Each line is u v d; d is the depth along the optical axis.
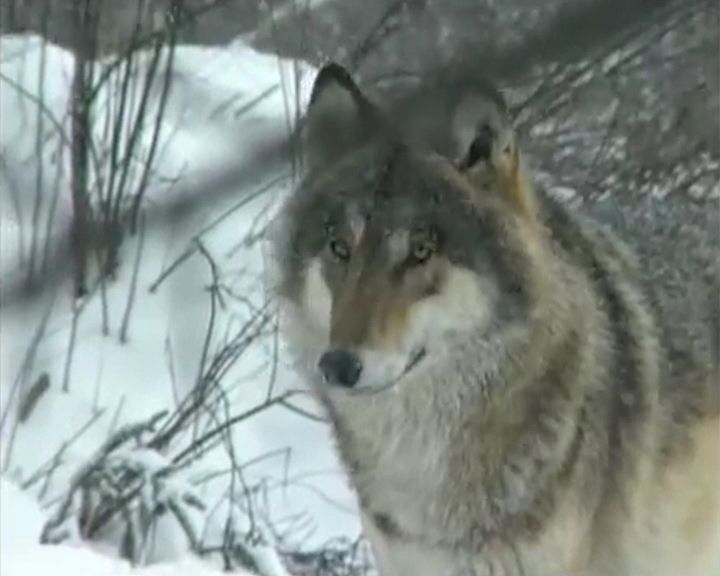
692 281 9.24
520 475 8.09
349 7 11.85
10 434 14.56
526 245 7.92
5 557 9.60
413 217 7.65
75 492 13.45
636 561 8.82
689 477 8.98
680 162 17.53
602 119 17.36
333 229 7.77
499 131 7.87
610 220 9.56
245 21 13.47
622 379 8.46
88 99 14.26
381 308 7.45
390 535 8.51
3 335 11.26
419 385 7.98
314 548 15.32
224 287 15.83
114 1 14.31
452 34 4.20
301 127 7.29
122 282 15.97
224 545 13.65
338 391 7.62
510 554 8.25
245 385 16.31
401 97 3.77
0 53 15.64
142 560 13.14
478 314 7.79
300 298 8.07
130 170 14.19
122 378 15.39
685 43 15.30
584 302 8.27
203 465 15.33
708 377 9.02
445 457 8.14
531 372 7.98
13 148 13.24
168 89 14.24
